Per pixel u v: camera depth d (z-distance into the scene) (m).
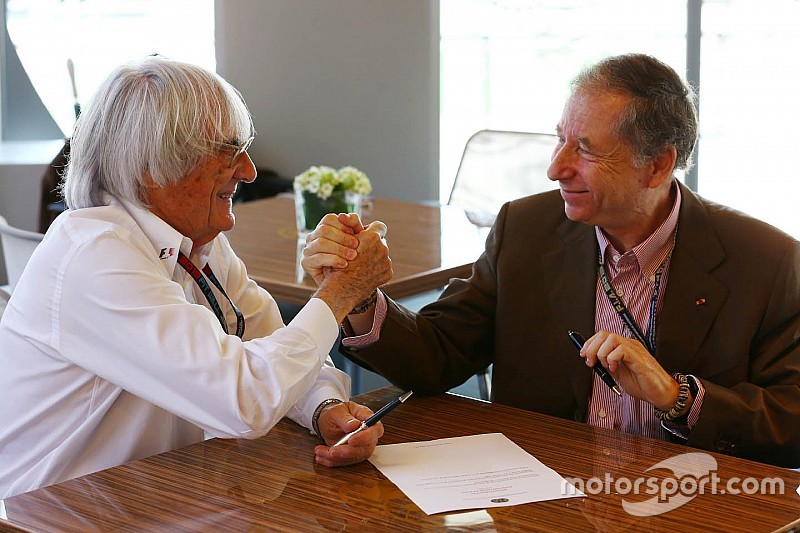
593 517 1.30
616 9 5.66
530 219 1.94
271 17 5.95
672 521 1.29
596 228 1.85
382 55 5.82
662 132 1.67
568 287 1.87
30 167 5.16
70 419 1.58
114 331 1.50
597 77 1.70
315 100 6.00
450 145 6.27
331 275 1.64
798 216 5.45
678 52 5.47
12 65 6.01
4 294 2.22
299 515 1.31
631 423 1.81
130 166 1.56
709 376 1.77
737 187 5.50
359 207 3.10
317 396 1.64
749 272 1.76
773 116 5.39
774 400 1.67
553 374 1.86
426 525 1.28
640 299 1.82
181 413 1.49
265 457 1.51
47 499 1.35
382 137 5.93
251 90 6.08
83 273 1.51
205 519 1.29
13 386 1.60
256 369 1.48
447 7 6.08
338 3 5.82
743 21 5.29
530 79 6.04
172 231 1.60
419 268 2.72
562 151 1.72
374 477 1.44
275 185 5.89
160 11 6.19
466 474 1.44
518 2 5.95
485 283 1.96
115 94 1.57
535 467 1.47
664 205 1.81
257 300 1.92
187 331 1.48
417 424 1.66
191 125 1.55
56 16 6.04
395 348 1.79
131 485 1.40
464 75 6.17
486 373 3.03
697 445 1.64
